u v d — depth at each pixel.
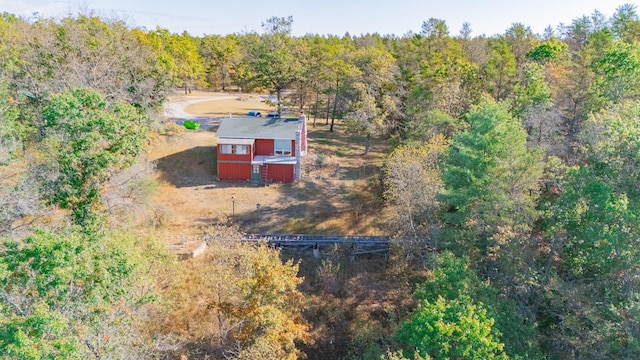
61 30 34.78
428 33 54.06
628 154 17.97
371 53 50.44
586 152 20.16
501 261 20.31
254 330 18.06
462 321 14.65
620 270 17.03
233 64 80.56
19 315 12.18
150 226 29.16
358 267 27.41
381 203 34.59
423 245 25.48
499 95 41.62
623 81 28.75
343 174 40.75
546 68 40.53
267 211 33.62
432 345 15.49
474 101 40.50
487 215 21.94
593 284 17.80
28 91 28.97
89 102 21.47
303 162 42.19
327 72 50.59
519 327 16.95
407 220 26.12
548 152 28.09
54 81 29.98
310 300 24.33
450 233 22.84
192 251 26.62
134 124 23.86
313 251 28.48
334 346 22.41
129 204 25.91
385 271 26.92
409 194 24.83
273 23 77.81
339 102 50.66
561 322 17.69
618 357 15.67
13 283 12.62
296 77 49.88
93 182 21.62
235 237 24.97
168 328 20.78
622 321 15.88
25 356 9.72
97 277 14.11
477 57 54.91
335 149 46.75
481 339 14.13
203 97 70.19
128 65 36.12
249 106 64.00
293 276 19.11
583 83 33.28
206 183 38.03
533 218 21.41
